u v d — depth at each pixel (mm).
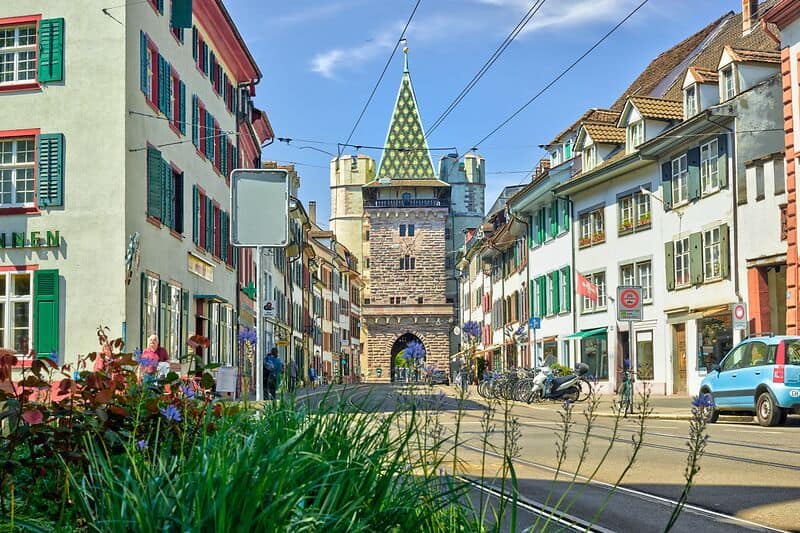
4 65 25156
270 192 12406
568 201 48344
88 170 24516
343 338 108875
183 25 29531
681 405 29328
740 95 33250
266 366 19234
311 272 81625
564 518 7625
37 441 6160
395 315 106562
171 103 29031
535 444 14867
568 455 13258
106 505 4344
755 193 32125
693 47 49094
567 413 5168
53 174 24516
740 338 32875
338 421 5441
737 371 21219
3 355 6086
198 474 4145
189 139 31562
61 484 5957
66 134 24641
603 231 44906
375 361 106625
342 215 132000
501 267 68938
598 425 19406
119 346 7391
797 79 29109
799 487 9656
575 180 46094
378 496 4637
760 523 7652
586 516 7988
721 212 34344
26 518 5547
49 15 24859
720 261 34125
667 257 38719
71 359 24156
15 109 24797
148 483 4219
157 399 6789
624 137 46250
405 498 4727
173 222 29297
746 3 41531
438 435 6086
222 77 38438
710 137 35000
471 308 89500
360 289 127562
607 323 44312
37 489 6098
